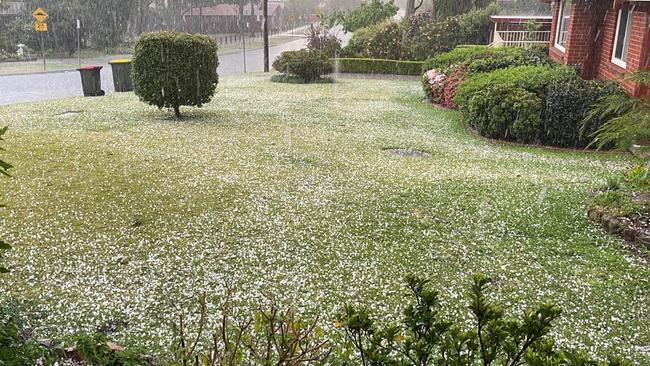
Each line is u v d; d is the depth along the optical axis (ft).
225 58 97.25
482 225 17.89
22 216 17.78
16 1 104.73
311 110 41.22
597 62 40.60
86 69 46.14
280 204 19.53
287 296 12.90
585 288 13.69
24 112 37.09
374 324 11.46
